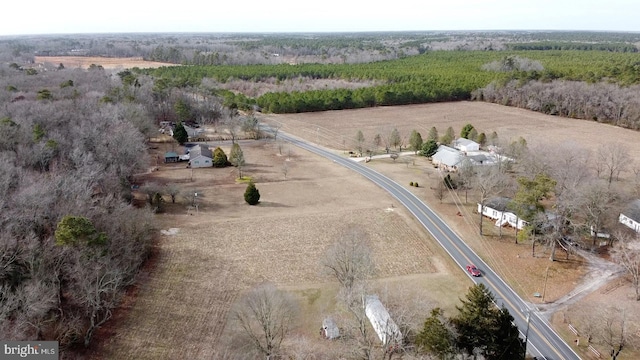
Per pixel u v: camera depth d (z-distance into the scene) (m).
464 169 83.50
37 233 50.84
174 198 78.62
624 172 91.69
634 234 64.38
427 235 67.56
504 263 60.00
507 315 40.19
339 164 102.88
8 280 43.19
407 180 91.69
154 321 46.97
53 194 55.97
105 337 44.25
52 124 91.62
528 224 64.50
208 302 50.47
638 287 52.25
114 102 114.88
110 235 52.19
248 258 60.31
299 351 42.19
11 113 93.50
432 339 38.59
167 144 115.12
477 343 39.38
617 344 43.22
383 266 58.69
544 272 57.84
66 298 47.81
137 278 54.28
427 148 106.25
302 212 75.38
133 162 82.81
